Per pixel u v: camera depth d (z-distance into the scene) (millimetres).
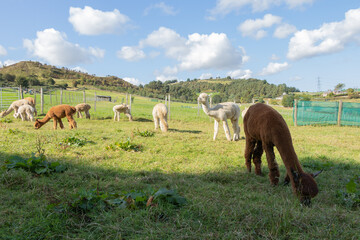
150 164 5406
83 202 2830
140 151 6598
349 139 10172
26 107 13703
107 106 30609
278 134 3730
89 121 14789
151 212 2674
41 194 3336
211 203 3074
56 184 3752
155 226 2463
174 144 7727
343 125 16938
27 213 2682
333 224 2539
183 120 17750
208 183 4293
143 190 3547
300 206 3078
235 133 9305
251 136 4816
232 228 2459
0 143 6586
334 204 3484
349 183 3529
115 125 13289
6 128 9492
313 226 2541
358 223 2686
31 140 7176
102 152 6207
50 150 6121
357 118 16719
